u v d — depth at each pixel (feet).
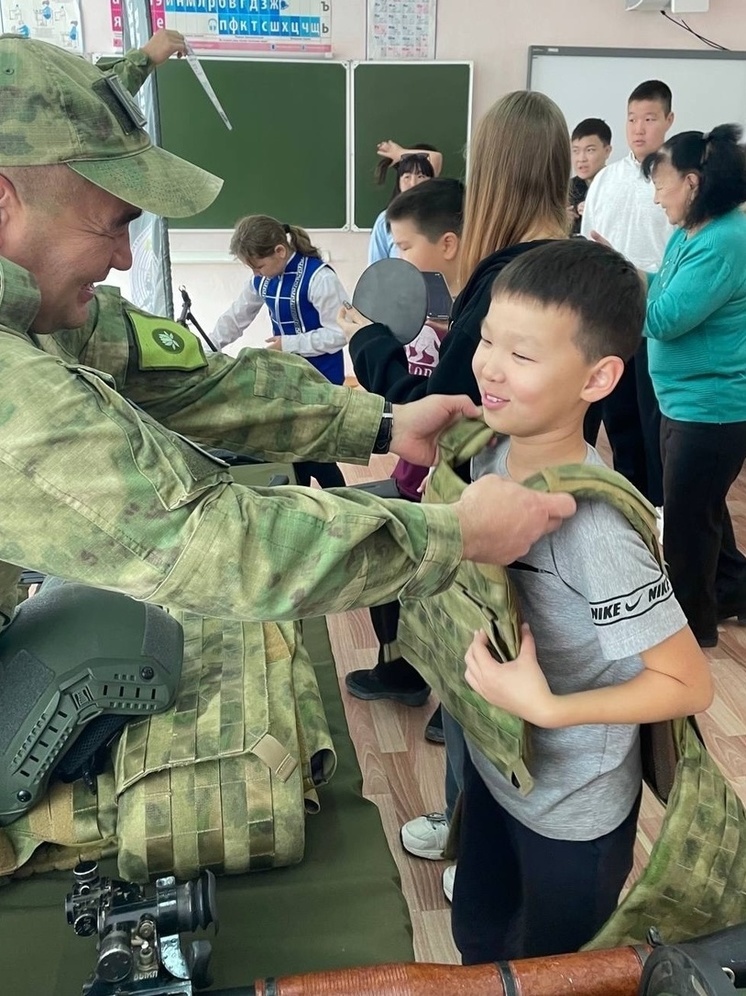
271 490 2.25
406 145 15.12
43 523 2.01
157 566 2.05
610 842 3.02
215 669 3.24
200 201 2.43
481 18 14.66
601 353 2.46
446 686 3.16
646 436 10.02
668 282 6.64
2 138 2.19
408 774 5.99
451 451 3.27
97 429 2.00
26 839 2.85
